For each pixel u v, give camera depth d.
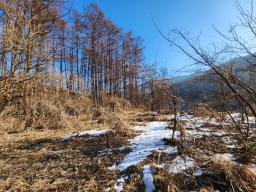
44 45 10.88
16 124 11.17
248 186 4.17
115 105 15.94
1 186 5.29
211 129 6.77
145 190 4.52
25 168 6.21
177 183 4.44
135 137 7.84
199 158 5.03
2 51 9.24
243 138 5.45
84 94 16.23
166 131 8.18
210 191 4.20
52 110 11.67
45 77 11.68
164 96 6.47
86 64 28.61
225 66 4.18
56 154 6.98
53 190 4.98
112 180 5.00
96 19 28.92
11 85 10.34
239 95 4.32
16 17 9.72
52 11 11.86
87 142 7.85
